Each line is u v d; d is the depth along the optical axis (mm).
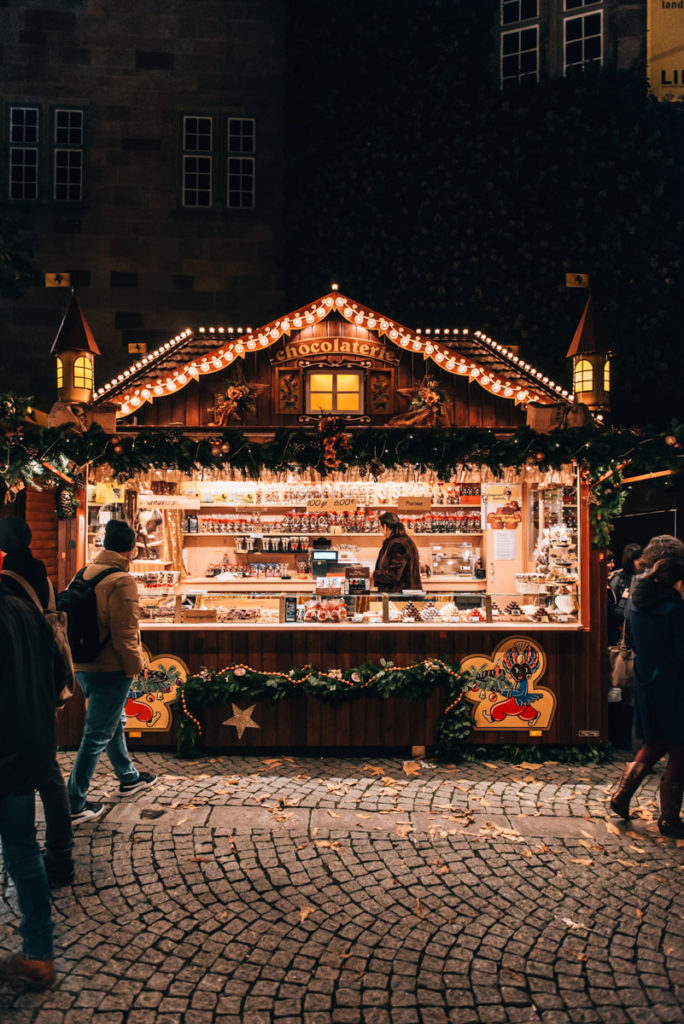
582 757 5352
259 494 7793
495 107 11602
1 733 2512
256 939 2965
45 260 11875
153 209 12109
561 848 3811
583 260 11297
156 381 5938
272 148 12383
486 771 5082
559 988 2664
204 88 12219
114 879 3441
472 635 5418
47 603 3203
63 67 11945
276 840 3871
